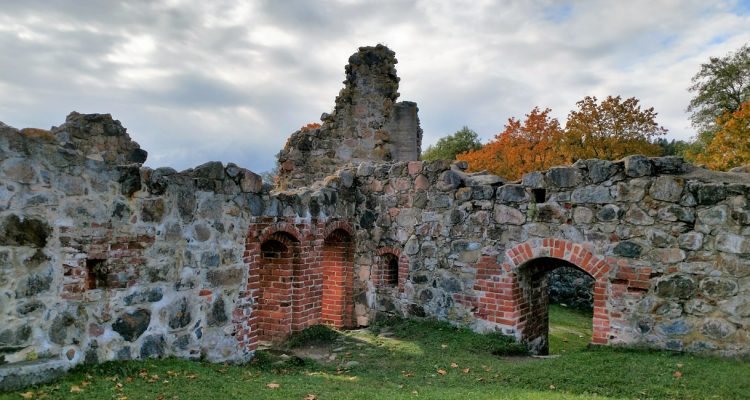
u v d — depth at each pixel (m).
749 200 6.97
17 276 4.71
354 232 10.64
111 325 5.57
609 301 7.87
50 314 4.97
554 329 12.58
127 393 4.80
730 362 6.78
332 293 10.56
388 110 14.00
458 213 9.45
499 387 6.08
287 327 8.70
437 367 7.13
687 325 7.28
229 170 7.21
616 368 6.54
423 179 9.94
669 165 7.62
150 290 6.01
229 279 7.15
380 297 10.39
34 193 4.86
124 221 5.72
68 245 5.14
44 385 4.70
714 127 33.91
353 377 6.61
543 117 27.25
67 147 5.20
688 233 7.34
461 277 9.36
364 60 14.03
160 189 6.16
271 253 8.85
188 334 6.50
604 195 7.98
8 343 4.64
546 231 8.47
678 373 6.23
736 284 6.99
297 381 6.08
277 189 14.33
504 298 8.84
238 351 7.28
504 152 27.59
